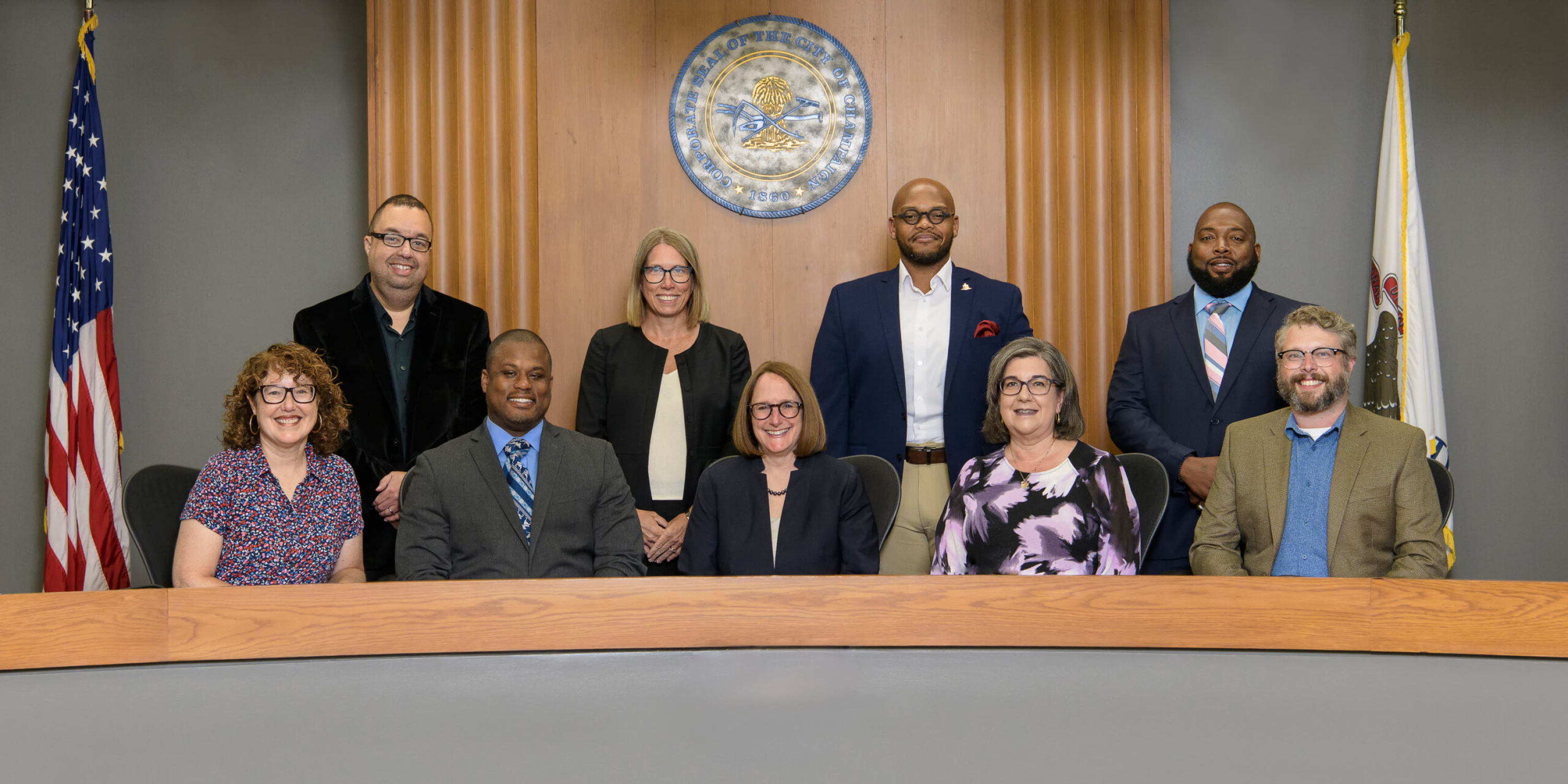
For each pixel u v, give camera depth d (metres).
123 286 4.69
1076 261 4.58
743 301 4.57
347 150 4.81
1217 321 3.71
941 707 1.76
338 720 1.72
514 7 4.50
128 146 4.71
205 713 1.74
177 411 4.71
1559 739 1.63
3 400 4.60
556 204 4.50
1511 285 4.79
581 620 1.94
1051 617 1.95
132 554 4.45
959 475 2.95
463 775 1.56
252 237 4.76
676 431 3.55
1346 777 1.54
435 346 3.54
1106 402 4.56
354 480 2.90
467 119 4.53
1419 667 1.88
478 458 2.91
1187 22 4.83
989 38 4.59
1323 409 2.83
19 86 4.65
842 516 3.02
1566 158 4.80
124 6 4.71
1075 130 4.59
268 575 2.71
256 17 4.78
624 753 1.63
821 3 4.58
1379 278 4.54
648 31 4.56
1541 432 4.77
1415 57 4.84
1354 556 2.78
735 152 4.56
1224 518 2.97
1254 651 1.94
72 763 1.58
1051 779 1.55
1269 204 4.80
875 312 3.74
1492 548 4.77
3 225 4.62
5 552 4.57
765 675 1.88
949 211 3.68
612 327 3.87
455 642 1.94
